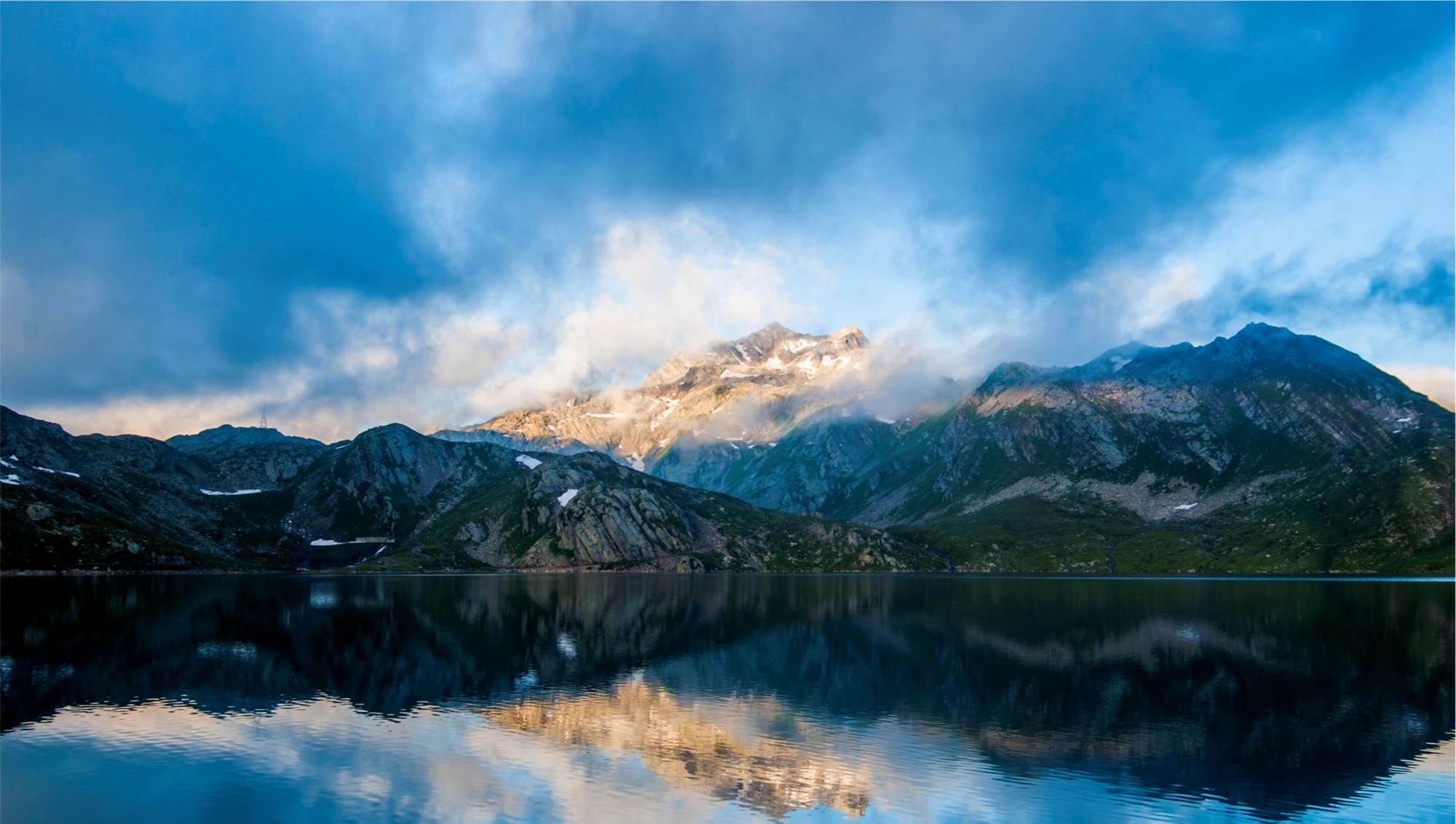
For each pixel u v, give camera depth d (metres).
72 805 53.94
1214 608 182.38
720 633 139.88
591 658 111.69
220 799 55.16
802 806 54.91
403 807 54.16
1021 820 52.78
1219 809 55.03
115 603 178.38
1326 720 77.38
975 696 87.56
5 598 183.50
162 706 80.50
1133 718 78.19
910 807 54.88
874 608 185.62
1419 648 119.62
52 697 83.75
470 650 118.00
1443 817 53.84
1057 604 194.12
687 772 61.31
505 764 63.12
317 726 73.69
